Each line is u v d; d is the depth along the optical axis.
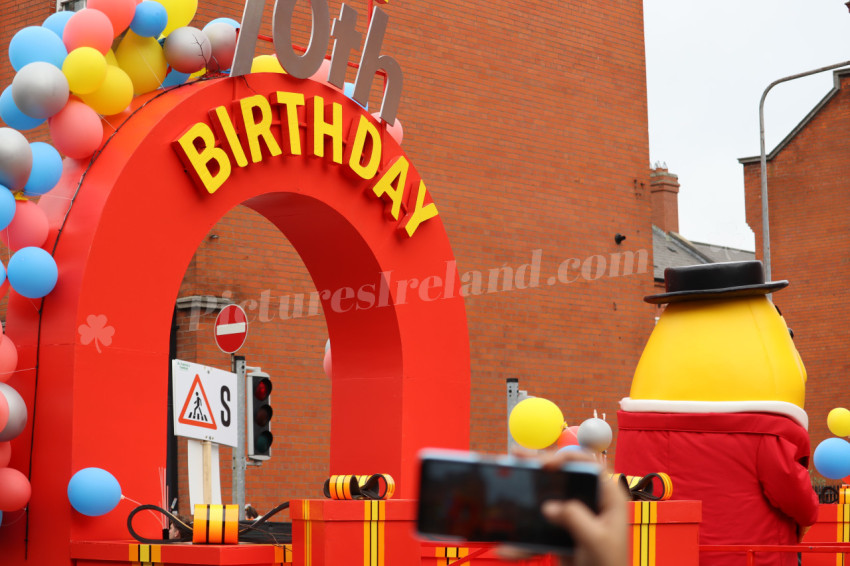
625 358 16.28
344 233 7.99
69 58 6.25
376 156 8.02
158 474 6.49
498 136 14.96
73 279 6.25
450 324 8.48
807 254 26.50
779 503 7.41
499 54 15.11
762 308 7.82
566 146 15.82
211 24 7.24
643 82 17.05
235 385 7.95
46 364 6.25
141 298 6.50
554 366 15.35
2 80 12.30
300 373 12.55
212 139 6.89
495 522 1.59
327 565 5.48
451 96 14.46
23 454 6.24
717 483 7.49
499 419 14.61
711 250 27.33
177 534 6.48
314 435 12.62
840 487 10.55
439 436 8.28
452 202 14.35
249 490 12.02
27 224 6.20
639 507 6.22
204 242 11.90
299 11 12.84
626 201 16.58
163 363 6.60
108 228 6.34
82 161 6.59
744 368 7.59
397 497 8.02
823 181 26.47
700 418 7.57
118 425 6.31
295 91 7.55
